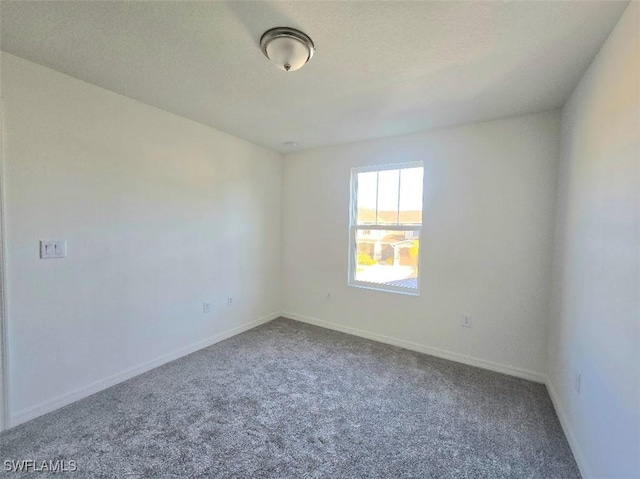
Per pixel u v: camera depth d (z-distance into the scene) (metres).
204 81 2.07
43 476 1.50
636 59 1.17
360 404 2.16
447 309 2.95
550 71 1.83
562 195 2.26
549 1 1.26
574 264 1.89
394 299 3.26
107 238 2.29
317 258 3.84
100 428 1.86
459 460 1.65
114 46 1.67
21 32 1.55
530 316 2.57
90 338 2.21
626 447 1.17
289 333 3.56
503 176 2.65
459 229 2.87
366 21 1.41
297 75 1.95
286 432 1.86
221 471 1.55
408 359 2.91
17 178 1.83
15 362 1.85
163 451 1.68
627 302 1.19
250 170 3.59
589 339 1.58
